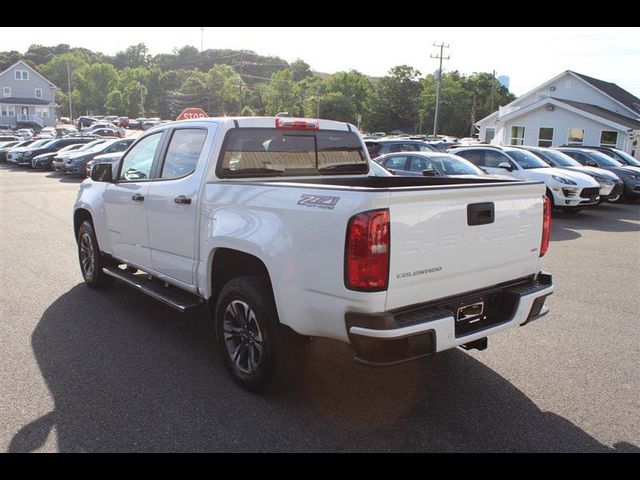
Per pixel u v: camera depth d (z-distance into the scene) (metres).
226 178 4.29
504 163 13.23
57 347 4.62
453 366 4.35
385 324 2.98
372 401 3.76
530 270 3.89
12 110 77.00
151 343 4.75
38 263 7.61
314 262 3.20
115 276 5.54
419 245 3.10
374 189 2.97
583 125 30.86
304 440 3.27
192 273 4.37
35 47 164.62
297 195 3.36
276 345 3.61
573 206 12.70
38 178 22.08
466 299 3.46
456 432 3.37
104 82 128.88
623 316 5.64
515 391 3.93
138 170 5.24
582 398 3.83
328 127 4.97
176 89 134.38
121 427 3.37
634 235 10.73
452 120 97.00
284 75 115.44
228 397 3.78
